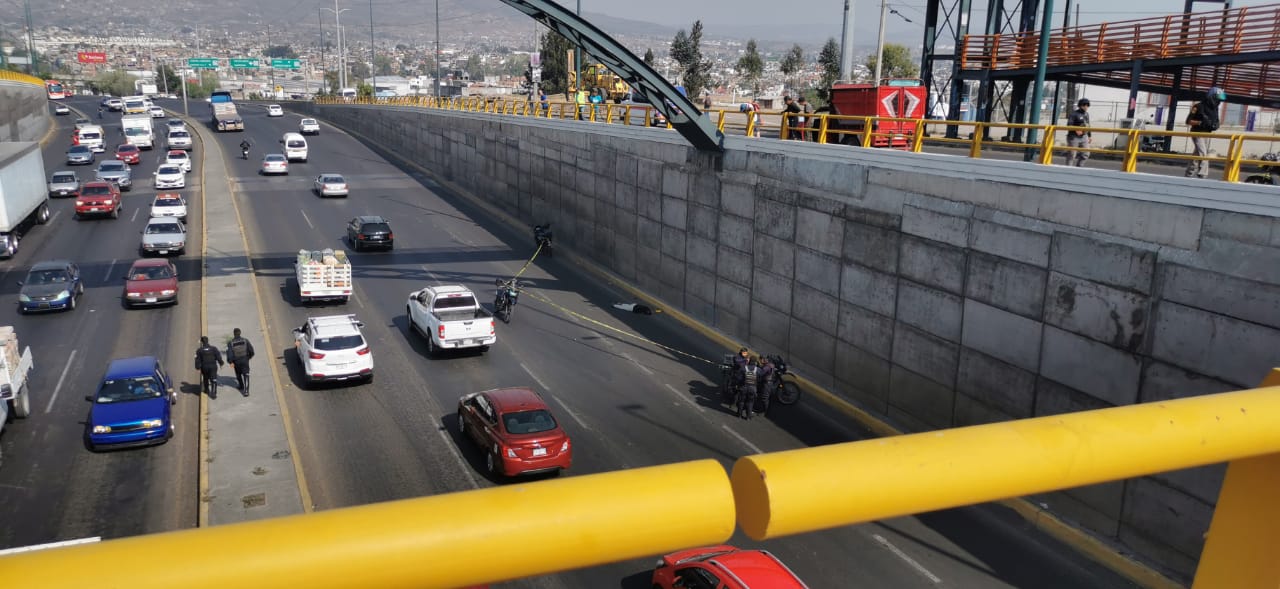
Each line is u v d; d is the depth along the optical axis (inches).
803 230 1002.1
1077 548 655.8
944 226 799.7
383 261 1553.9
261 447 781.3
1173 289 605.0
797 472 61.6
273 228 1791.3
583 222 1624.0
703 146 1170.0
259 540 52.4
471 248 1689.2
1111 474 73.7
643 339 1165.1
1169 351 611.2
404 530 54.9
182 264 1481.3
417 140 2800.2
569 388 962.7
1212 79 1205.7
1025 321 724.0
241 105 5497.1
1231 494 93.4
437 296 1055.0
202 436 802.8
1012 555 641.6
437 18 3193.9
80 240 1649.9
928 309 826.8
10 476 729.6
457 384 961.5
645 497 60.0
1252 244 554.6
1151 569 610.9
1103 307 655.8
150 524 655.1
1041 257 705.6
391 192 2292.1
